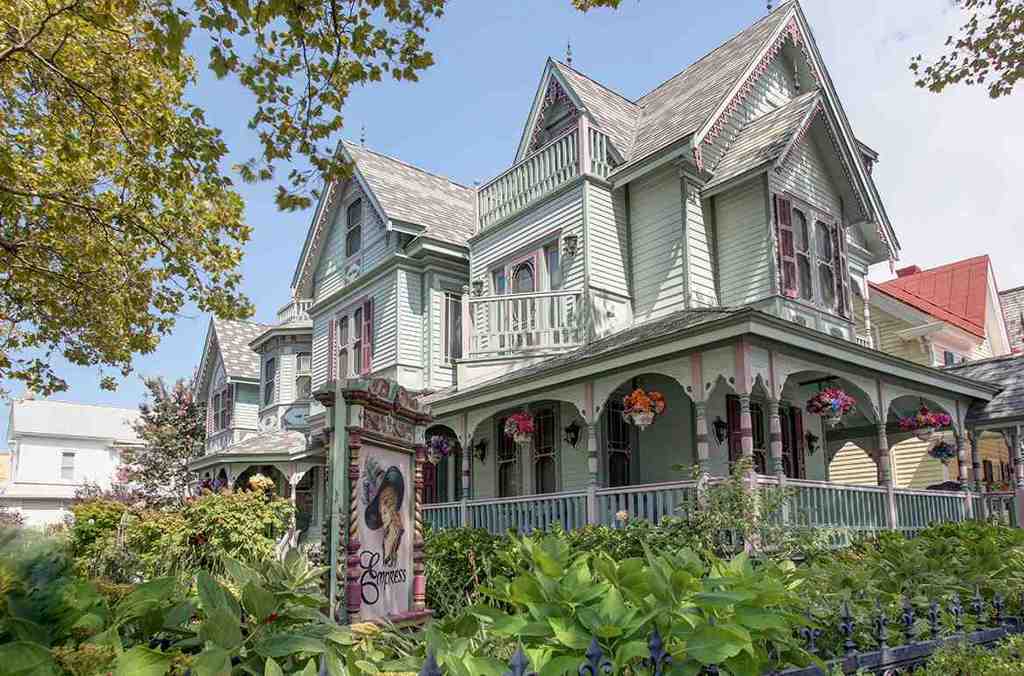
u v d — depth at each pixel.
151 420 35.00
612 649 3.03
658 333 11.62
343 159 7.29
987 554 7.18
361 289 21.75
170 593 3.65
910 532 12.52
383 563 6.49
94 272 11.11
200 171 8.71
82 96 9.25
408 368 19.47
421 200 21.81
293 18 6.16
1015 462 14.73
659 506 10.77
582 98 16.98
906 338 22.27
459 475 17.84
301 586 4.43
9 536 3.11
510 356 15.84
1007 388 15.53
